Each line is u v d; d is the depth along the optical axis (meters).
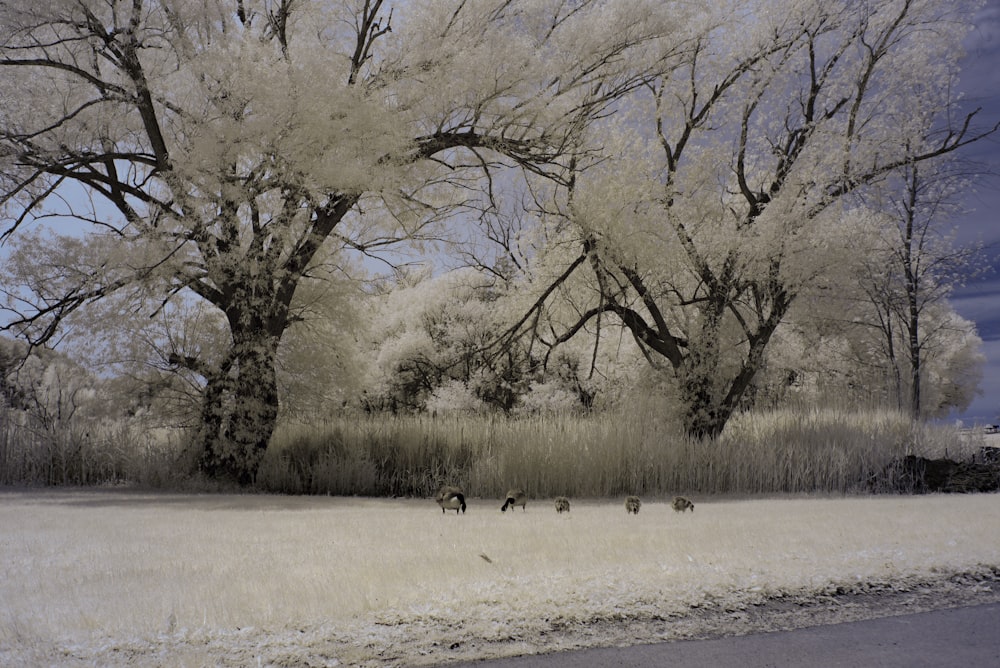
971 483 13.77
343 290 16.55
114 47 13.88
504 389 23.70
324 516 8.35
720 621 3.51
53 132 14.34
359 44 15.34
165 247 13.22
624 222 15.91
